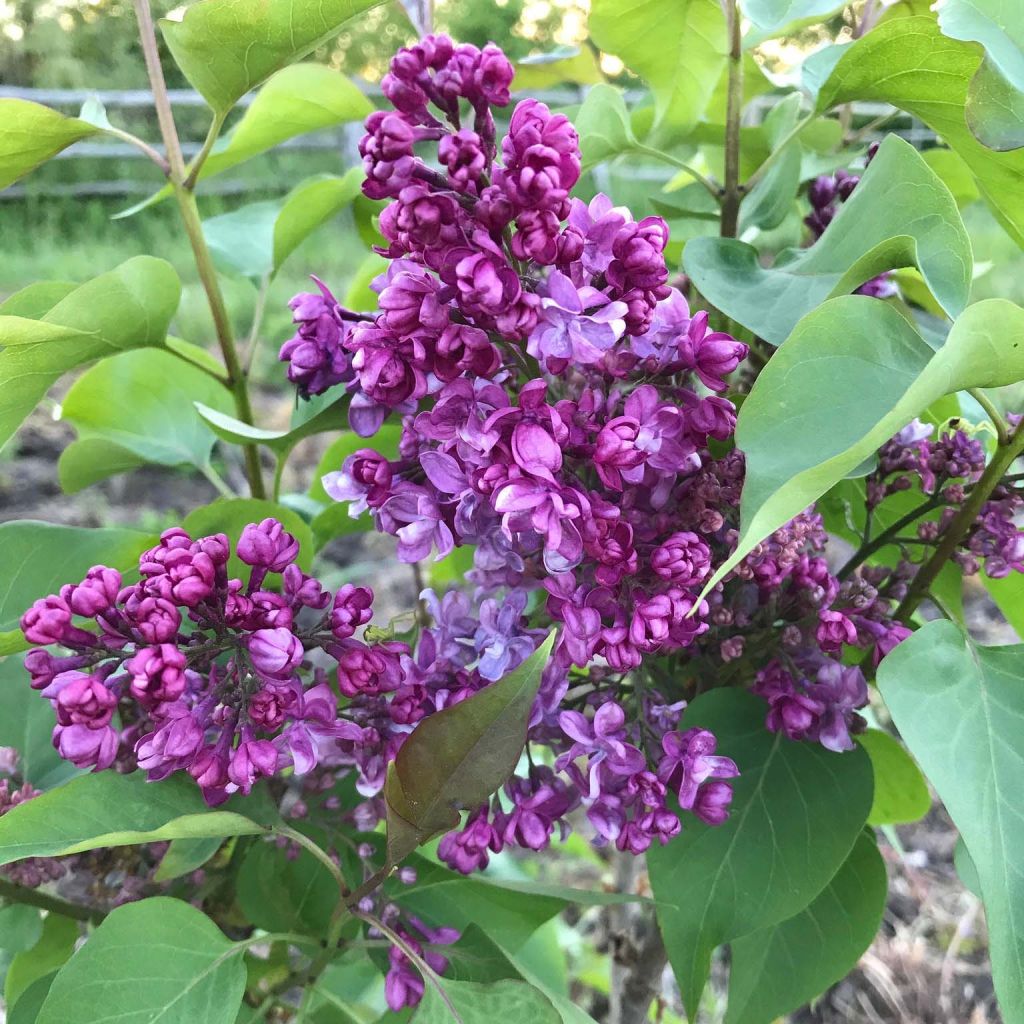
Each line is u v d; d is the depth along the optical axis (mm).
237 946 299
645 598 272
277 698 271
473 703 246
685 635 278
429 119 249
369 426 292
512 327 240
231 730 275
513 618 289
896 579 344
